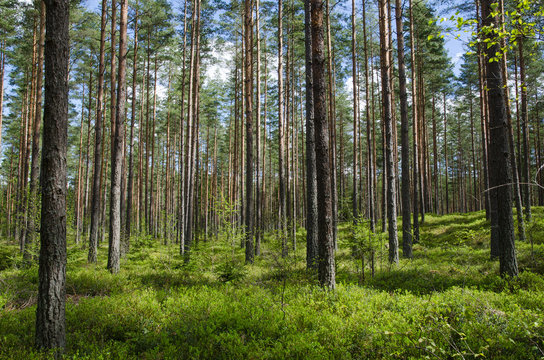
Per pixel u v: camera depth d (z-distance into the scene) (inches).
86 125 1509.6
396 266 480.1
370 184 790.5
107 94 1162.6
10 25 820.6
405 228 591.8
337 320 228.8
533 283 315.3
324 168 318.0
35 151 576.7
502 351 183.3
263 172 1210.6
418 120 1108.5
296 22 850.1
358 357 183.8
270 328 224.2
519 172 1139.9
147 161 1211.2
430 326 196.9
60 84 196.2
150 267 538.6
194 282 390.6
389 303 273.1
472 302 245.0
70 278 384.2
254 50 929.5
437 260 526.0
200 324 235.8
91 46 930.7
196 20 838.5
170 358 183.6
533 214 800.9
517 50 825.5
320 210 317.7
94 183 598.2
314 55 325.1
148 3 864.3
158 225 1675.7
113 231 467.2
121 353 189.3
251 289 342.0
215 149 1637.6
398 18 589.0
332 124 785.6
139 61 1073.5
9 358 178.2
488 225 807.1
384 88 571.5
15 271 454.0
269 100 1333.7
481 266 434.3
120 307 267.9
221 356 191.5
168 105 1198.3
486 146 884.0
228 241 595.5
